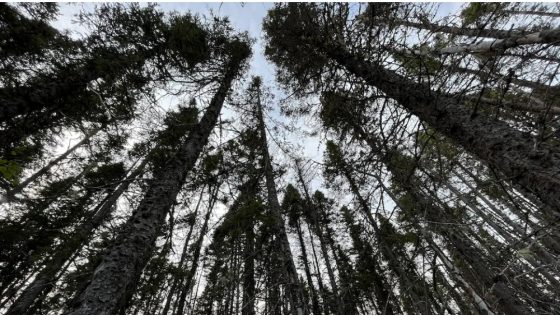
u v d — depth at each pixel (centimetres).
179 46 715
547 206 209
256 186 866
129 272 343
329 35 522
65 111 596
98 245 691
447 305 201
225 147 810
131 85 645
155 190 460
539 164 211
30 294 750
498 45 261
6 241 837
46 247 881
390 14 411
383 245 308
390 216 317
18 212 884
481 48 278
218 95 790
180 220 736
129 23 664
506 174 235
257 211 664
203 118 678
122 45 660
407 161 362
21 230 870
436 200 269
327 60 561
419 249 238
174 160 533
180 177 509
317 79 578
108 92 625
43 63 612
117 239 383
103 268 332
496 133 258
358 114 449
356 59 480
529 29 297
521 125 257
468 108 309
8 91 494
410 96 368
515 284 225
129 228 394
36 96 526
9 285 930
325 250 1469
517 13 307
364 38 440
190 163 550
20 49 652
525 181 219
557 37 222
